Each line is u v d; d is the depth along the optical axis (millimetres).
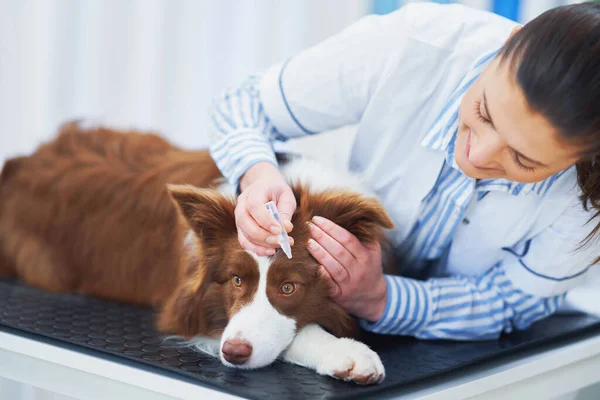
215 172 2092
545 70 1355
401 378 1538
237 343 1543
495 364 1737
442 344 1857
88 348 1692
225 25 3580
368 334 1934
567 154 1422
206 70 3592
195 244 1808
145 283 2232
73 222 2408
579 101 1338
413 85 1821
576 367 1875
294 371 1573
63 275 2387
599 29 1349
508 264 1976
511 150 1457
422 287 1864
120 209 2328
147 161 2418
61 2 3281
